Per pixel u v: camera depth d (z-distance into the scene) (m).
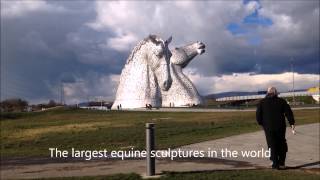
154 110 81.50
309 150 17.11
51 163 14.76
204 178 10.98
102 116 64.81
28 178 11.83
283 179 10.84
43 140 24.92
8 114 68.56
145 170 12.57
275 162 12.48
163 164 13.63
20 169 13.59
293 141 20.22
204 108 86.50
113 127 35.97
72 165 14.13
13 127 42.81
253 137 21.88
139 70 109.00
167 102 108.56
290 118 12.46
